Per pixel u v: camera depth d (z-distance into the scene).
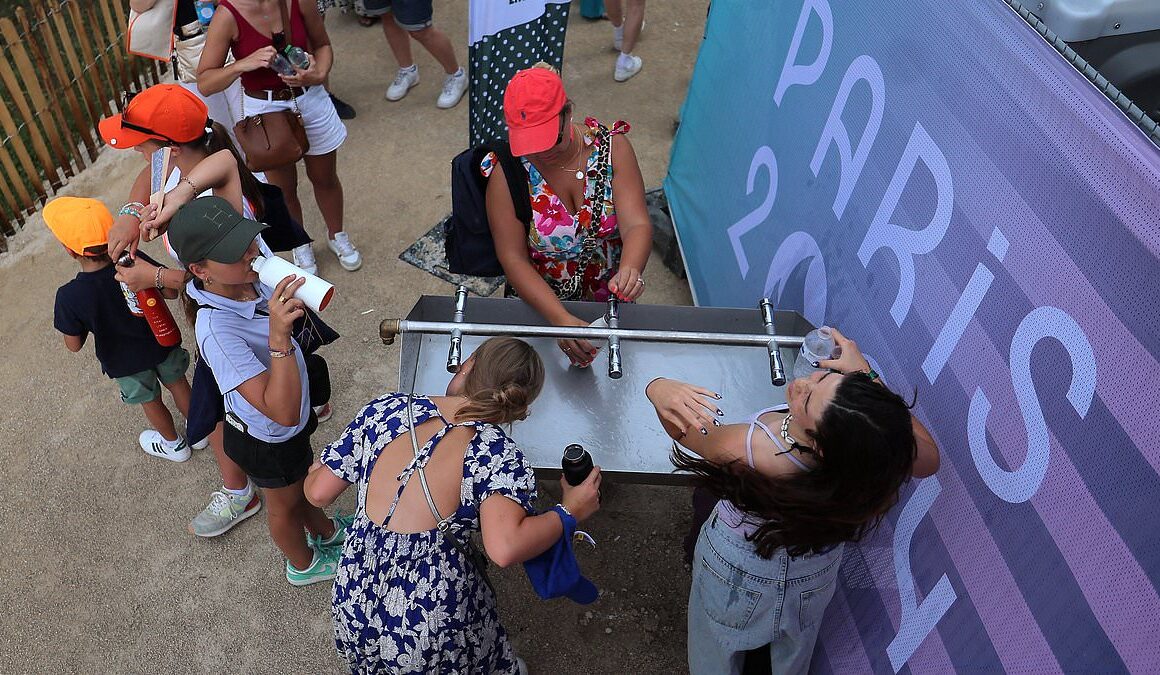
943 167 2.47
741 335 2.75
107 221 3.23
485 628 2.54
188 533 3.80
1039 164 2.06
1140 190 1.75
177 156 3.25
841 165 3.09
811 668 2.91
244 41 4.01
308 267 4.91
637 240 3.04
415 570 2.38
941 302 2.44
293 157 4.20
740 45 4.13
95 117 5.77
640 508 3.87
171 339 3.46
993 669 2.12
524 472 2.37
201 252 2.51
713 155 4.39
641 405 2.97
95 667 3.38
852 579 2.73
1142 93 2.17
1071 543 1.90
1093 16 2.13
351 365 4.48
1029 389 2.06
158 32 4.34
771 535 2.22
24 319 4.70
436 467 2.36
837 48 3.16
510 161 3.01
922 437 2.24
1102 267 1.85
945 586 2.31
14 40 4.90
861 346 2.88
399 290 4.90
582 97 6.26
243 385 2.68
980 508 2.21
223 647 3.45
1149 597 1.70
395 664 2.44
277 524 3.27
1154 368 1.71
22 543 3.75
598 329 2.77
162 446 4.02
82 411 4.26
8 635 3.46
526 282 3.05
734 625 2.56
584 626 3.48
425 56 6.69
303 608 3.56
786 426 2.18
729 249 4.14
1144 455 1.73
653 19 7.12
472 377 2.47
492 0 4.01
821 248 3.21
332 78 6.45
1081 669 1.85
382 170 5.69
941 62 2.49
